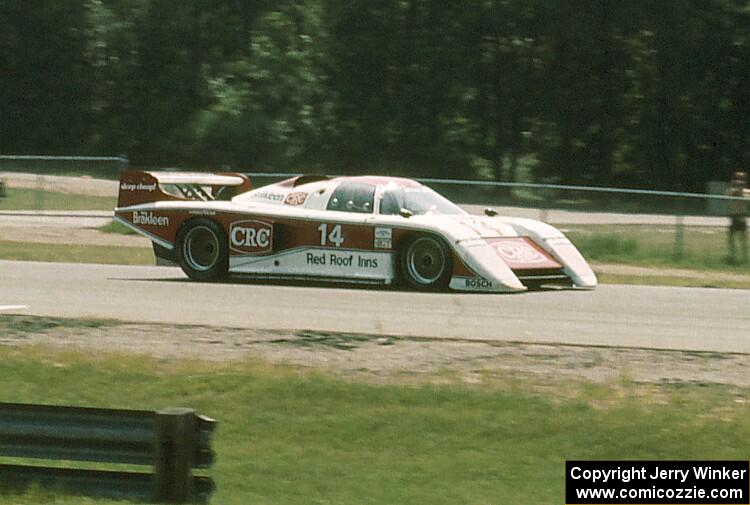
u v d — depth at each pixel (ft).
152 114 398.62
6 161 211.41
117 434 40.73
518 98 335.06
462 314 81.41
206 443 40.68
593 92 329.31
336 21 339.98
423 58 329.93
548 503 42.98
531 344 68.18
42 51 406.21
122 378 58.54
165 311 81.61
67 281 101.81
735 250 141.18
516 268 96.73
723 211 142.10
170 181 110.42
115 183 206.59
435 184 161.27
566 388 56.54
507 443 49.19
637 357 64.59
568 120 333.42
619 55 326.85
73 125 411.54
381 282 99.09
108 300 87.51
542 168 343.05
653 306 89.25
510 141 341.62
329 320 77.61
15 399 56.13
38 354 63.31
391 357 64.08
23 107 409.08
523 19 321.52
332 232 101.04
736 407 52.85
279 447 49.57
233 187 119.34
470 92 336.08
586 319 80.02
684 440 48.52
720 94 334.65
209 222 106.01
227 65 384.27
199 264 106.63
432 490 44.45
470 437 49.83
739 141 335.67
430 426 51.03
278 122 347.36
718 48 323.57
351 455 48.49
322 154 345.10
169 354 64.69
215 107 358.43
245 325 75.05
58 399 56.29
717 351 66.80
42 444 41.47
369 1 332.60
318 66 348.59
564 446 48.55
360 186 102.73
